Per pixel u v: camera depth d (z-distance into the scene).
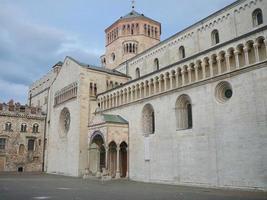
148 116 50.72
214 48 38.31
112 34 82.88
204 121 38.25
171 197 25.52
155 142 46.47
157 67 60.88
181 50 55.06
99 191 31.56
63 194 28.36
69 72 71.00
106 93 61.38
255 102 32.12
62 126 72.62
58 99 76.62
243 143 32.69
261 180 30.23
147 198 24.77
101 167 58.78
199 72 40.84
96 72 65.75
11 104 85.00
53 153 75.06
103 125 52.97
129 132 53.41
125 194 28.28
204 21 50.09
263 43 32.94
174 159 42.22
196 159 38.53
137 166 49.84
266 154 30.14
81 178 55.69
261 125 31.09
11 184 42.19
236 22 44.38
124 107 55.59
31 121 86.69
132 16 81.19
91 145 59.22
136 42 77.88
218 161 35.38
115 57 80.19
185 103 43.56
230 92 36.50
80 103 62.22
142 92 51.84
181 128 42.53
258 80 32.16
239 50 35.28
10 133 82.56
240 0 44.09
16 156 82.31
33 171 83.38
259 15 41.72
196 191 31.41
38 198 24.95
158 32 81.81
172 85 45.12
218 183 34.94
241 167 32.50
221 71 37.38
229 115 34.94
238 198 24.47
